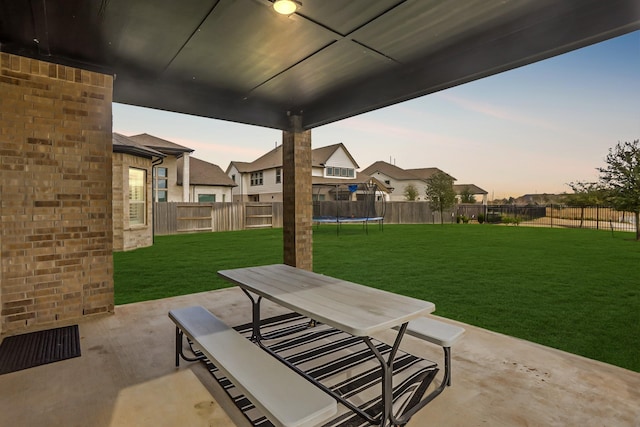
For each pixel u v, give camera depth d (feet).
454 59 9.66
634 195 33.60
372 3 7.21
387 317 5.35
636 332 9.95
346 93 13.15
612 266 20.21
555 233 42.88
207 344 6.22
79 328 10.02
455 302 13.03
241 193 85.87
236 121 14.40
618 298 13.50
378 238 37.52
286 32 8.54
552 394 6.49
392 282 16.42
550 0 7.08
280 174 73.46
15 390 6.66
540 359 8.02
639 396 6.40
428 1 7.11
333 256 24.72
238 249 28.37
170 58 10.16
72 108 10.43
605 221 51.83
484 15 7.65
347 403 6.18
